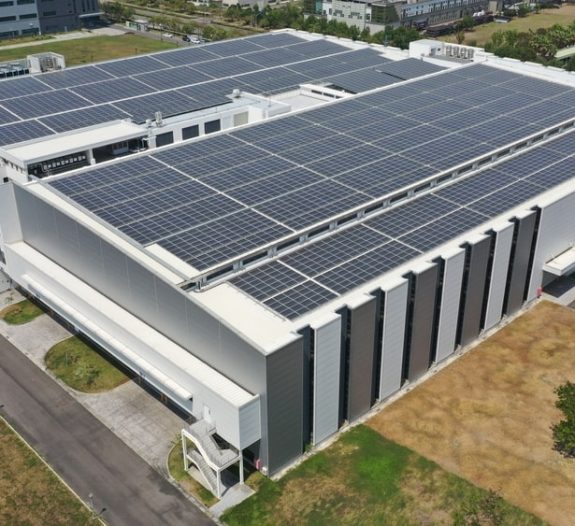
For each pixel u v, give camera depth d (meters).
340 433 51.00
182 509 44.81
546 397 54.59
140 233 53.38
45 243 61.72
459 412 52.91
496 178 67.31
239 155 67.12
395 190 61.12
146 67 102.75
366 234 56.66
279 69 104.62
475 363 58.50
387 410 53.25
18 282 66.06
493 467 47.84
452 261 53.88
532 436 50.66
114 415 53.44
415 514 44.19
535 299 67.75
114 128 76.81
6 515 44.75
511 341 61.31
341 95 93.00
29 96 88.31
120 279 53.03
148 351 50.12
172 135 79.19
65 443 50.69
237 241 52.62
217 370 47.06
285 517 44.03
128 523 43.88
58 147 69.88
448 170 65.38
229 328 44.03
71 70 99.69
